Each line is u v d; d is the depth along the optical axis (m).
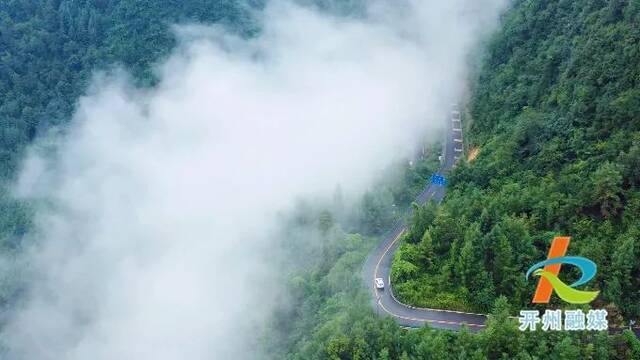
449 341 125.12
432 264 148.62
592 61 169.00
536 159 164.25
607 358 112.75
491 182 168.75
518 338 117.06
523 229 137.88
